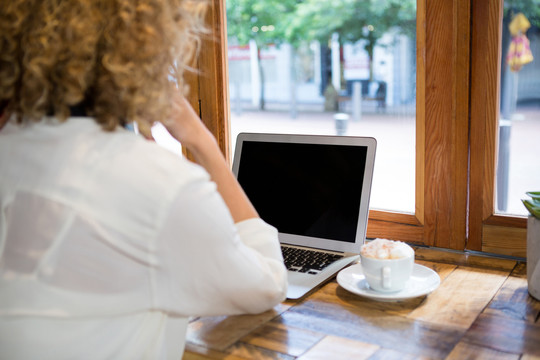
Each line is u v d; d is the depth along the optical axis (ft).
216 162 2.83
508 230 3.85
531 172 3.82
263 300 2.65
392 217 4.36
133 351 2.24
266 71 23.13
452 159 3.96
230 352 2.65
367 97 20.01
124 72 2.02
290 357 2.57
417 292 3.13
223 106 4.91
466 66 3.77
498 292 3.26
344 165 3.96
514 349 2.57
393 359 2.51
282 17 21.93
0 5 2.08
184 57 2.39
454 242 4.07
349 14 20.18
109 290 2.09
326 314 3.05
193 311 2.31
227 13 5.01
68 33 1.96
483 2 3.68
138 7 2.03
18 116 2.17
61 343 2.08
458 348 2.59
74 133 2.10
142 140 2.15
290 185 4.17
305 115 22.77
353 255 3.86
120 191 1.98
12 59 2.08
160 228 1.99
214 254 2.17
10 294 2.06
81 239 1.98
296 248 4.05
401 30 4.45
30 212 2.03
